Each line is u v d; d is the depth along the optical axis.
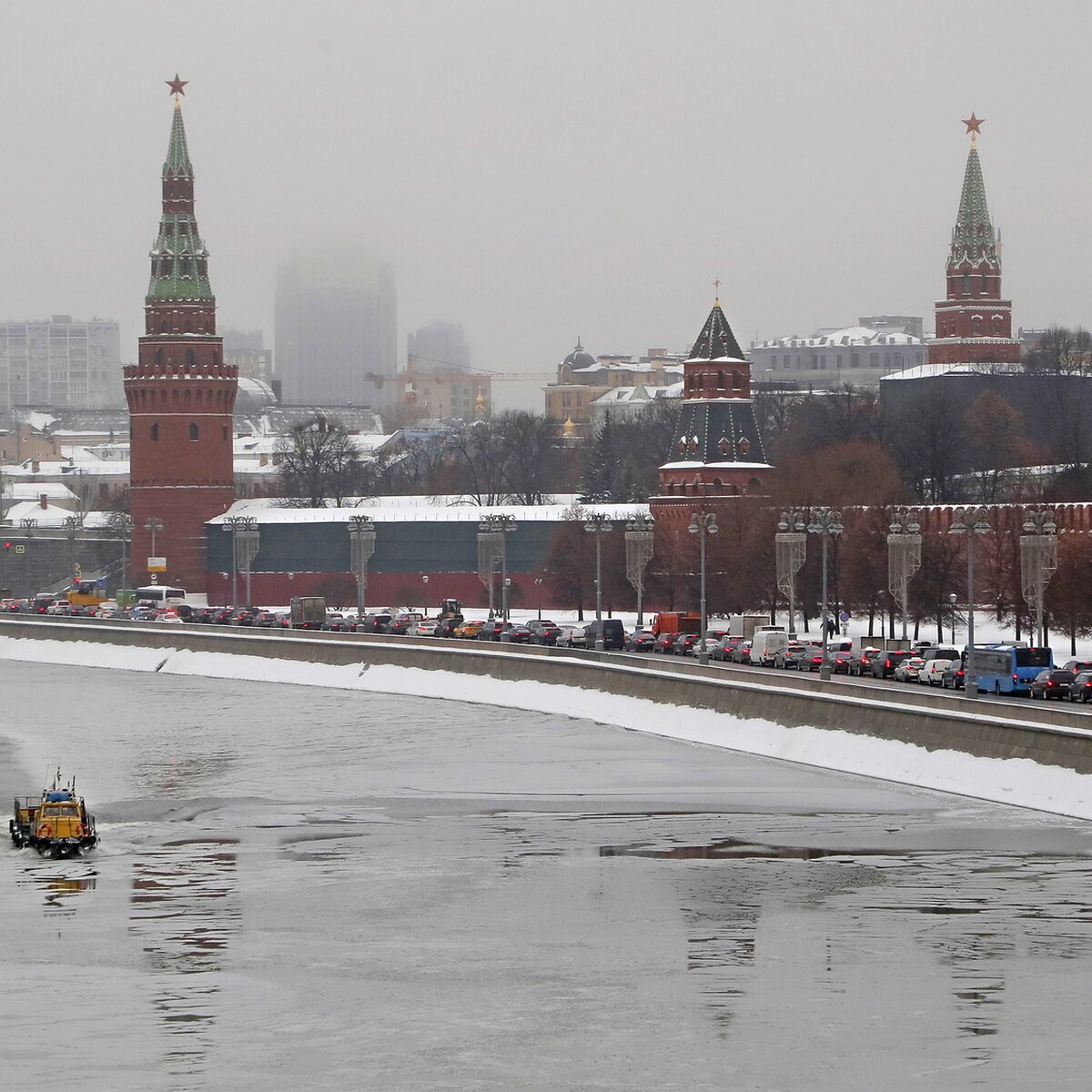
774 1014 168.25
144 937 196.00
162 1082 152.50
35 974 182.50
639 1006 171.38
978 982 177.00
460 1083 152.38
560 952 189.38
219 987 177.75
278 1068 155.50
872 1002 171.38
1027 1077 152.50
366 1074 154.25
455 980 179.88
